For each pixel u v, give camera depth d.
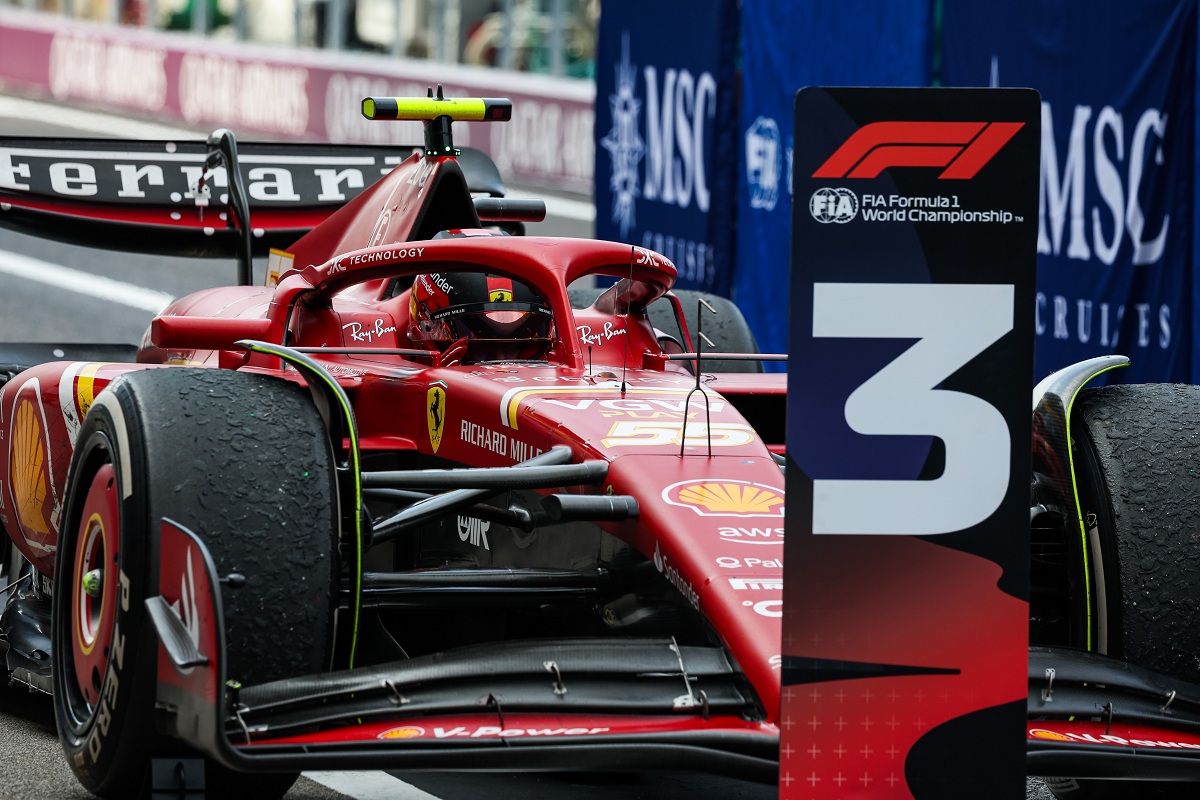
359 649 12.72
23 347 19.92
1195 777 10.62
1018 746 9.21
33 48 83.06
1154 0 22.20
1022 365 9.08
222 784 11.58
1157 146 22.25
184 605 10.44
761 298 30.31
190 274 44.31
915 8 26.30
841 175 8.98
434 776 13.54
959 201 9.01
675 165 32.38
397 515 12.12
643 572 12.22
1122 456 12.34
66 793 12.73
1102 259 23.20
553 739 9.91
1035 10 24.17
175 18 76.94
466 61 63.94
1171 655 11.95
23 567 17.19
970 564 9.16
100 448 11.96
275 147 21.73
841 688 9.18
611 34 34.53
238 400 11.60
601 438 12.28
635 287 15.30
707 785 13.45
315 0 69.75
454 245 14.38
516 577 12.37
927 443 9.11
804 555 9.13
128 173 21.23
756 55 30.17
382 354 14.05
